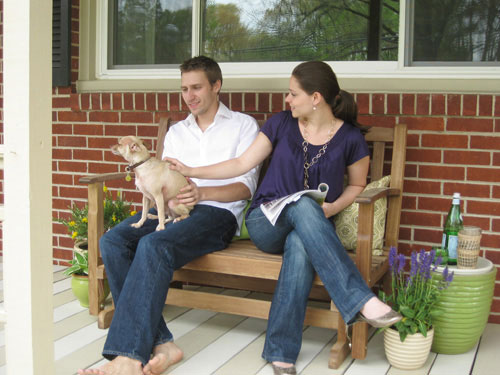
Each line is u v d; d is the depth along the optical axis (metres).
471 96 2.68
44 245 1.68
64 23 3.41
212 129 2.73
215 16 3.27
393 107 2.81
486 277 2.30
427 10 2.86
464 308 2.29
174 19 3.36
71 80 3.50
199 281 2.82
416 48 2.90
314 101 2.36
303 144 2.44
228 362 2.28
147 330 2.10
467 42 2.81
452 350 2.38
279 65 3.14
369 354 2.39
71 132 3.58
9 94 1.60
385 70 2.94
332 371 2.21
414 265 2.27
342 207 2.41
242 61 3.24
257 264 2.33
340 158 2.40
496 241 2.73
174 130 2.84
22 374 1.68
